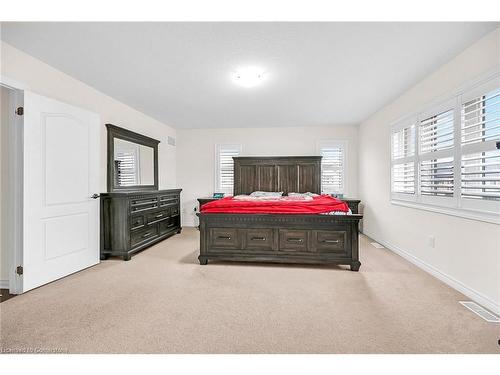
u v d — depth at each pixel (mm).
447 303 2172
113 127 3756
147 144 4754
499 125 2047
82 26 2045
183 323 1861
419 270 3031
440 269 2730
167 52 2465
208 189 6074
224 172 6012
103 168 3643
